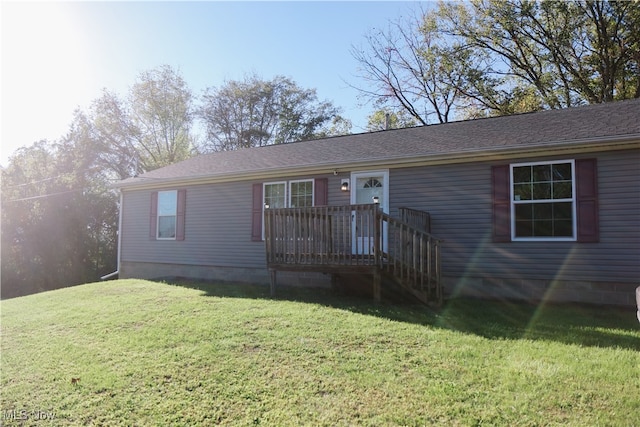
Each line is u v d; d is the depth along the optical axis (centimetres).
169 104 2841
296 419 288
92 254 1795
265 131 3322
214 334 482
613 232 664
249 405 311
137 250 1230
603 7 1766
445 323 538
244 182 1051
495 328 512
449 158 790
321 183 942
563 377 344
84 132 2403
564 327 521
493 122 975
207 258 1095
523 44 2000
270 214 782
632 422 271
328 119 3431
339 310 611
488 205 765
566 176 707
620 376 343
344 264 702
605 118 771
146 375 370
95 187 1839
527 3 1881
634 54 1741
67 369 396
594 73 1894
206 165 1208
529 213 735
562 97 1984
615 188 664
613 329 511
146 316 588
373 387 334
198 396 328
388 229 694
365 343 444
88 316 608
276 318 557
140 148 2836
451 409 294
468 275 776
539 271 718
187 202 1141
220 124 3209
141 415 303
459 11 2100
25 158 1886
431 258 716
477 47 2103
